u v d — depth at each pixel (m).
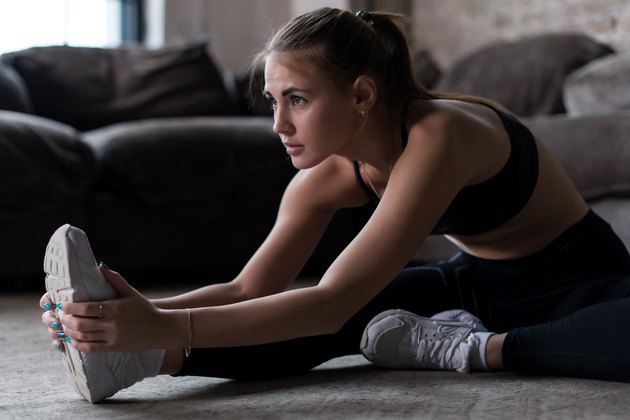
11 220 3.29
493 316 1.78
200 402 1.41
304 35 1.40
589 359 1.49
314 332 1.36
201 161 3.57
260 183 3.66
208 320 1.31
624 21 4.51
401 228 1.38
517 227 1.64
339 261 1.38
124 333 1.27
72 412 1.36
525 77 4.00
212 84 4.44
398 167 1.43
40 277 3.60
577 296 1.64
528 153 1.61
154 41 5.58
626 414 1.28
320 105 1.40
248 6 5.81
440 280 1.77
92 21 5.42
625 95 3.40
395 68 1.52
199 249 3.59
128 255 3.50
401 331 1.64
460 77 4.27
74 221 3.41
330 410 1.33
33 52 4.20
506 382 1.53
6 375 1.69
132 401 1.44
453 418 1.27
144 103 4.26
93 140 3.69
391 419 1.27
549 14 4.82
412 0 5.48
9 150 3.28
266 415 1.31
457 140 1.44
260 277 1.66
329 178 1.67
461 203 1.58
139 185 3.48
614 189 2.98
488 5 5.09
